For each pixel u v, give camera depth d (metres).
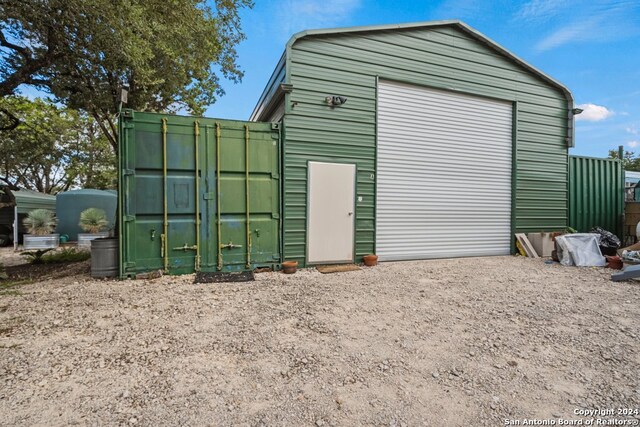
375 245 5.80
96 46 4.69
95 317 2.92
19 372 1.96
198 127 4.67
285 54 5.16
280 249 5.14
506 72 6.80
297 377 1.98
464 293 3.83
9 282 4.46
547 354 2.29
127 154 4.36
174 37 5.53
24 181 16.72
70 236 11.94
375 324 2.84
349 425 1.56
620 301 3.50
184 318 2.92
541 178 7.18
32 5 4.04
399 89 5.98
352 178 5.59
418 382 1.94
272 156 5.08
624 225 8.10
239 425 1.54
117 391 1.80
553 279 4.57
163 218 4.54
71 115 13.59
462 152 6.50
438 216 6.32
